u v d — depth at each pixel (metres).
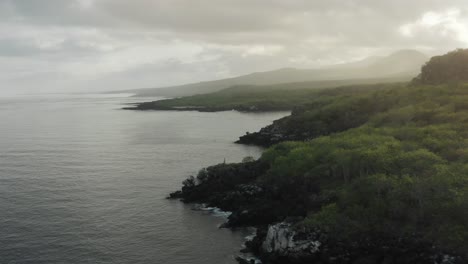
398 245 74.19
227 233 93.31
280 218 95.06
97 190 125.75
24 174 145.88
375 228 77.88
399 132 129.88
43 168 155.38
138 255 83.19
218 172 125.50
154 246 87.06
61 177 141.38
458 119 134.12
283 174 111.00
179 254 83.44
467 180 82.00
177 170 151.25
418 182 81.12
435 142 111.00
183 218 102.62
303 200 99.06
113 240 90.06
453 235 71.56
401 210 79.50
